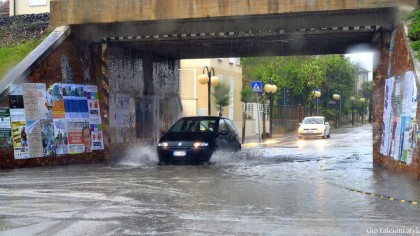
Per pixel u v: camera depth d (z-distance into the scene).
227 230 7.31
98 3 18.19
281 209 8.88
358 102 81.06
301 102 56.38
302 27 17.06
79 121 18.53
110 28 18.77
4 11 38.75
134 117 21.78
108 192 10.92
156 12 17.53
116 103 20.28
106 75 19.48
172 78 26.02
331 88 66.50
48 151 17.36
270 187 11.67
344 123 77.00
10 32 22.41
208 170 15.49
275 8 16.53
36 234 7.11
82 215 8.39
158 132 24.19
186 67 34.25
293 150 25.44
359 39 18.77
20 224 7.72
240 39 18.64
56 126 17.72
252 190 11.19
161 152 17.66
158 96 24.23
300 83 52.66
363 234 7.06
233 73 38.53
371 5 15.78
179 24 18.05
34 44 20.36
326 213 8.50
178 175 14.13
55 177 13.74
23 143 16.64
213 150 17.64
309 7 16.27
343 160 19.31
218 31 17.77
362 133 46.28
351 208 8.95
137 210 8.83
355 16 16.55
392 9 15.93
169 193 10.77
